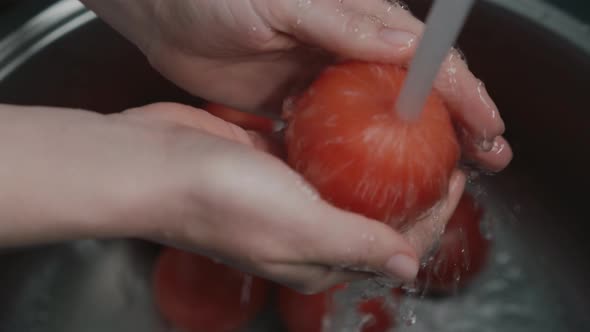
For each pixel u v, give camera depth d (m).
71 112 0.38
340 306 0.52
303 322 0.53
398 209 0.39
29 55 0.50
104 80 0.55
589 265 0.57
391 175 0.38
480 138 0.44
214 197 0.37
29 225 0.37
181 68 0.50
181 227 0.38
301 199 0.37
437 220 0.43
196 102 0.58
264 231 0.38
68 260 0.58
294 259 0.39
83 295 0.57
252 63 0.48
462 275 0.55
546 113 0.54
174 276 0.54
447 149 0.39
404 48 0.41
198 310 0.54
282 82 0.49
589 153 0.53
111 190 0.37
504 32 0.52
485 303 0.57
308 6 0.43
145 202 0.37
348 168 0.38
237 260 0.40
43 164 0.37
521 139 0.57
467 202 0.54
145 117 0.39
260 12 0.44
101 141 0.37
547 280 0.58
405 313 0.54
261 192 0.37
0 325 0.55
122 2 0.48
